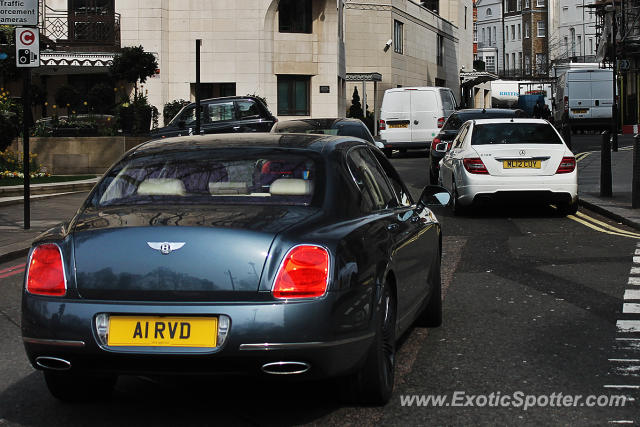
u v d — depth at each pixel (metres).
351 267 4.42
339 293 4.31
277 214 4.55
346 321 4.35
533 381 5.38
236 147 5.21
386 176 6.11
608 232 12.17
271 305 4.20
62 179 20.58
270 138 5.38
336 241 4.42
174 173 5.03
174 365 4.23
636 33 41.12
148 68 32.41
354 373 4.70
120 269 4.33
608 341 6.35
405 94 32.47
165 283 4.27
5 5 12.39
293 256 4.28
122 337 4.26
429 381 5.40
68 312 4.32
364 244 4.65
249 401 5.08
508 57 112.00
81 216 4.80
